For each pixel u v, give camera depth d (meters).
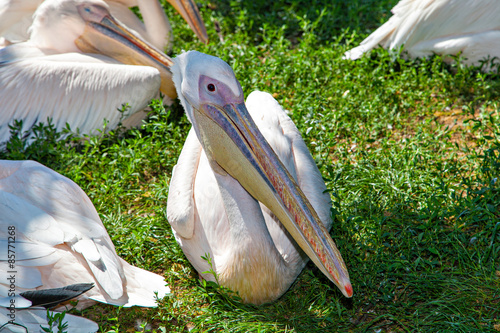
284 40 7.41
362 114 6.05
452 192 4.72
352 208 4.80
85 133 6.08
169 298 4.15
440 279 4.09
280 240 4.21
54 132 5.89
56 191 4.19
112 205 5.21
